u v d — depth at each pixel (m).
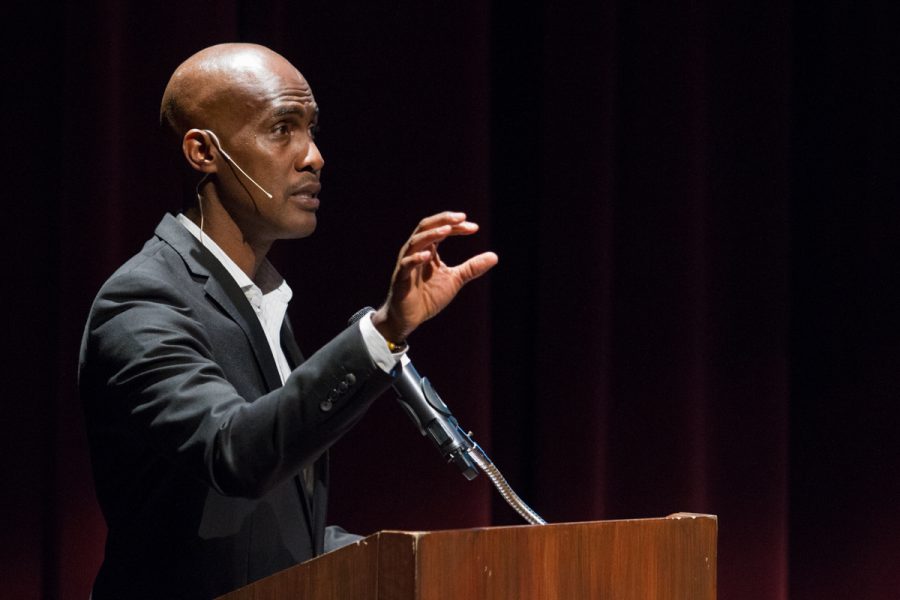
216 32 7.64
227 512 4.44
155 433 4.00
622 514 8.98
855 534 9.68
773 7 9.52
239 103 4.77
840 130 9.81
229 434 3.80
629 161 9.12
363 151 8.19
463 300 8.33
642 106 9.12
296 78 4.89
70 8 7.38
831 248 9.80
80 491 7.24
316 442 3.77
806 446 9.80
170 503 4.42
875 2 9.77
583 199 8.75
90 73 7.35
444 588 3.24
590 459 8.66
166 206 7.52
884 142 9.73
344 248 8.11
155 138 7.50
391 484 8.12
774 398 9.39
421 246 3.67
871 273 9.72
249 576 4.45
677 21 9.16
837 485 9.72
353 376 3.75
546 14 8.84
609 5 8.89
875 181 9.73
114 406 4.17
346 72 8.19
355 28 8.20
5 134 7.37
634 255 9.08
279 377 4.77
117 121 7.40
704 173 9.26
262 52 4.93
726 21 9.52
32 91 7.44
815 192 9.84
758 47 9.52
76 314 7.27
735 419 9.38
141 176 7.46
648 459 8.99
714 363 9.38
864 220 9.74
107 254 7.32
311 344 8.03
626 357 9.02
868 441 9.70
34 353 7.35
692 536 3.92
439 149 8.29
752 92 9.51
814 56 9.89
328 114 8.14
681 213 9.09
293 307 8.05
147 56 7.50
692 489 9.04
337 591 3.36
